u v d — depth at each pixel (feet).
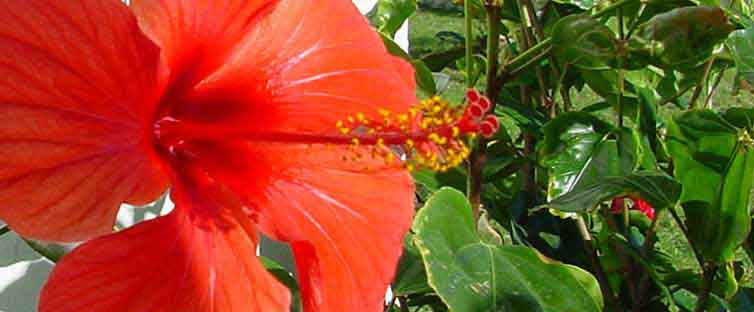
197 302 1.19
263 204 1.31
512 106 1.84
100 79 1.12
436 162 1.26
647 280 1.85
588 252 1.83
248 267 1.24
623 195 1.61
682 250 3.50
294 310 1.53
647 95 1.78
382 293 1.34
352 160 1.32
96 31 1.11
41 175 1.08
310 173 1.34
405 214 1.37
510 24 2.06
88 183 1.11
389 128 1.28
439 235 1.44
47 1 1.08
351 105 1.36
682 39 1.58
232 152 1.31
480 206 1.70
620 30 1.71
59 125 1.09
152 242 1.17
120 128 1.14
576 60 1.62
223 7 1.24
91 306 1.13
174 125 1.27
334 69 1.35
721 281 1.82
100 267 1.13
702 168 1.69
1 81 1.06
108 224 1.13
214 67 1.28
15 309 1.57
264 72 1.32
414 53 5.28
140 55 1.15
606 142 1.70
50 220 1.09
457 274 1.43
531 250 1.48
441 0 6.05
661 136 1.91
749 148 1.64
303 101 1.34
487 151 1.81
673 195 1.62
